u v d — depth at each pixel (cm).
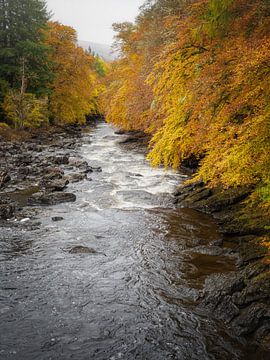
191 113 847
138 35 2788
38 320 674
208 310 700
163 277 838
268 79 600
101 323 670
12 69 3650
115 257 941
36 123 3797
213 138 745
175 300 743
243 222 1085
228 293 709
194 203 1373
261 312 627
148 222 1212
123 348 607
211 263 900
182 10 1312
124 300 745
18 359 576
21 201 1435
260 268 755
